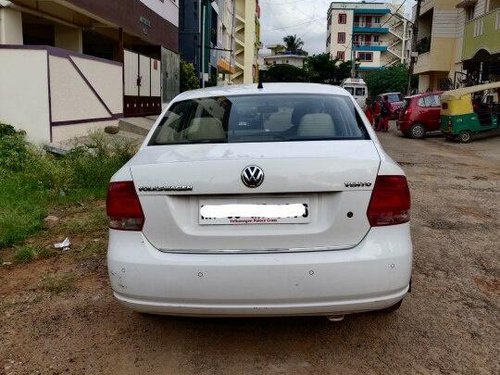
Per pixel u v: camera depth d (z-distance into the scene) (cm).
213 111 391
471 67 2703
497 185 959
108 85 1383
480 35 2595
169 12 2227
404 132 2094
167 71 2208
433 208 746
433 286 445
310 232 297
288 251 296
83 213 669
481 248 553
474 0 2822
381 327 369
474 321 380
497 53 2319
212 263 291
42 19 1348
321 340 351
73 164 838
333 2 8550
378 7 8569
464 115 1839
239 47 6047
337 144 336
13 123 1002
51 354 336
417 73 3719
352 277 292
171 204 301
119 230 309
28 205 673
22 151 896
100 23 1541
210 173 296
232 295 291
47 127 1002
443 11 3222
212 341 351
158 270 295
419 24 3856
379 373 312
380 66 8594
